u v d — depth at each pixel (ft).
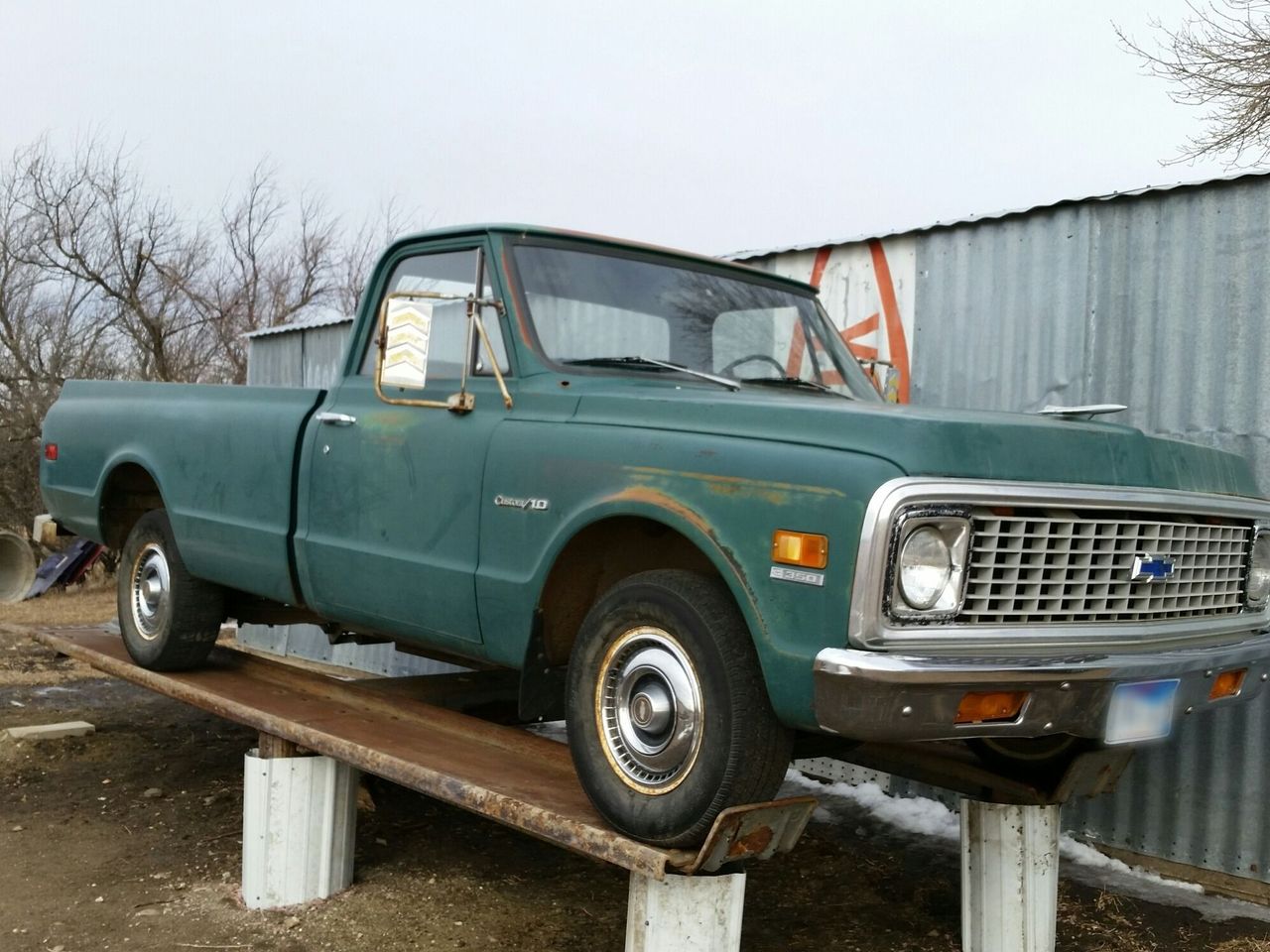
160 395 17.42
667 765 9.65
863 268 19.75
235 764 20.27
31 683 27.17
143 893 13.91
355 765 12.43
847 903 14.40
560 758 12.37
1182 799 15.64
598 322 12.60
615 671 10.27
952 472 8.70
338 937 12.65
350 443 13.56
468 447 12.03
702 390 11.94
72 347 65.62
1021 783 12.51
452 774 11.46
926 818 17.89
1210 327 15.64
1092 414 11.16
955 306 18.49
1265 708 14.89
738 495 9.32
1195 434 15.78
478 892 14.12
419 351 11.87
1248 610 11.51
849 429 9.05
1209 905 14.67
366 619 13.52
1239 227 15.39
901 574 8.48
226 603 17.26
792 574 8.82
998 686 8.64
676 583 9.81
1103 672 9.10
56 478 19.56
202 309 72.49
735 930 9.81
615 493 10.35
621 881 14.74
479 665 16.44
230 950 12.25
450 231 13.23
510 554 11.39
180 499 16.37
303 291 79.46
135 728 22.79
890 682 8.22
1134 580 9.89
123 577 17.80
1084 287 16.94
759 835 9.45
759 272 14.44
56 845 15.70
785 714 8.86
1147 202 16.33
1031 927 12.51
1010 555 9.08
